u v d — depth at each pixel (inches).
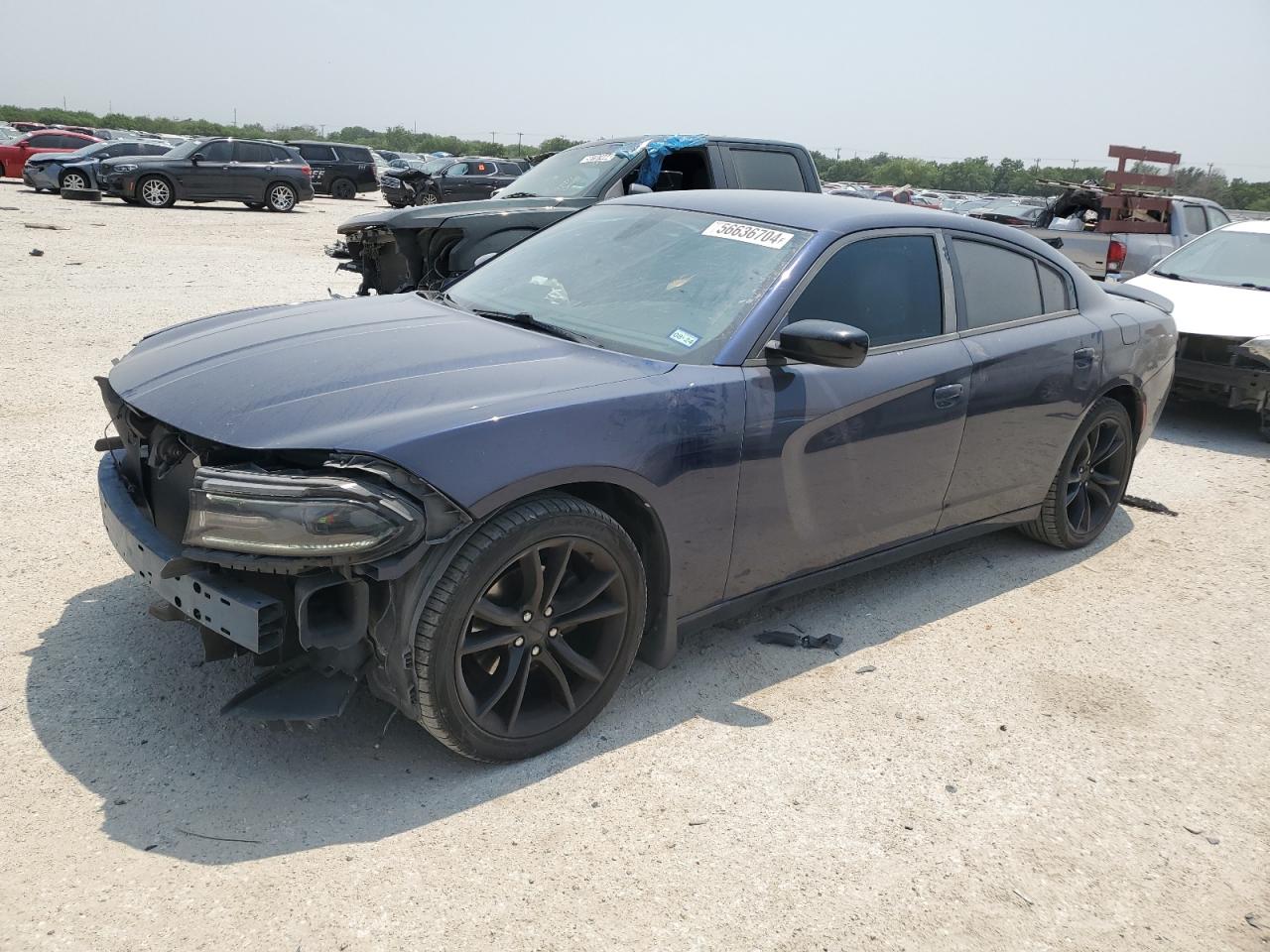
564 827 99.2
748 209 145.1
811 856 97.8
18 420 221.0
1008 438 157.6
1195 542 197.6
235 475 91.9
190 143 884.0
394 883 89.5
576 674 113.5
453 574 96.0
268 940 81.8
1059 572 178.5
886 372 134.6
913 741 120.0
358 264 299.0
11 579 144.5
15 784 99.5
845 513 135.6
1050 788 112.3
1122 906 94.3
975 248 155.7
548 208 280.7
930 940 88.0
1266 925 93.1
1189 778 116.3
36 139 1085.1
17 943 79.4
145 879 87.9
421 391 103.6
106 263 482.3
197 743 108.9
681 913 88.7
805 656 139.8
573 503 104.5
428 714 99.0
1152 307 197.6
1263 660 147.7
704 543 119.6
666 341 123.6
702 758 113.0
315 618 96.4
